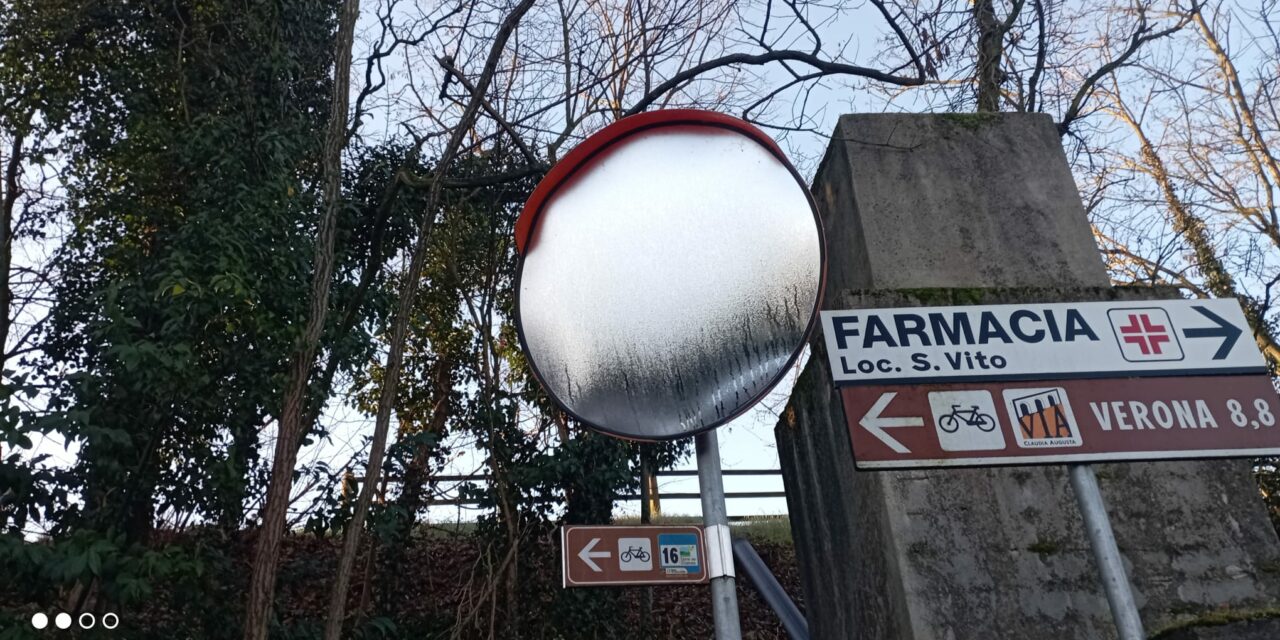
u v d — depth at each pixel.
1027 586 3.25
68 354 8.22
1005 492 3.45
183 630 6.68
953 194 4.28
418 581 9.59
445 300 10.00
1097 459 2.19
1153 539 3.39
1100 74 7.21
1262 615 2.91
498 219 9.83
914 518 3.37
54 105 8.71
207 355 7.23
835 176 4.59
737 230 2.86
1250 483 3.53
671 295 2.83
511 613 8.16
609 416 2.74
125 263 8.06
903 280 4.02
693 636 10.00
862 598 3.68
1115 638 3.17
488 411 8.88
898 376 2.34
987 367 2.37
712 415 2.68
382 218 8.33
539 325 2.94
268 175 8.25
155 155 8.46
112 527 5.90
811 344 4.47
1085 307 2.49
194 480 7.02
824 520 4.22
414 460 9.00
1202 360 2.38
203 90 8.75
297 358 5.99
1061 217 4.25
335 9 10.14
